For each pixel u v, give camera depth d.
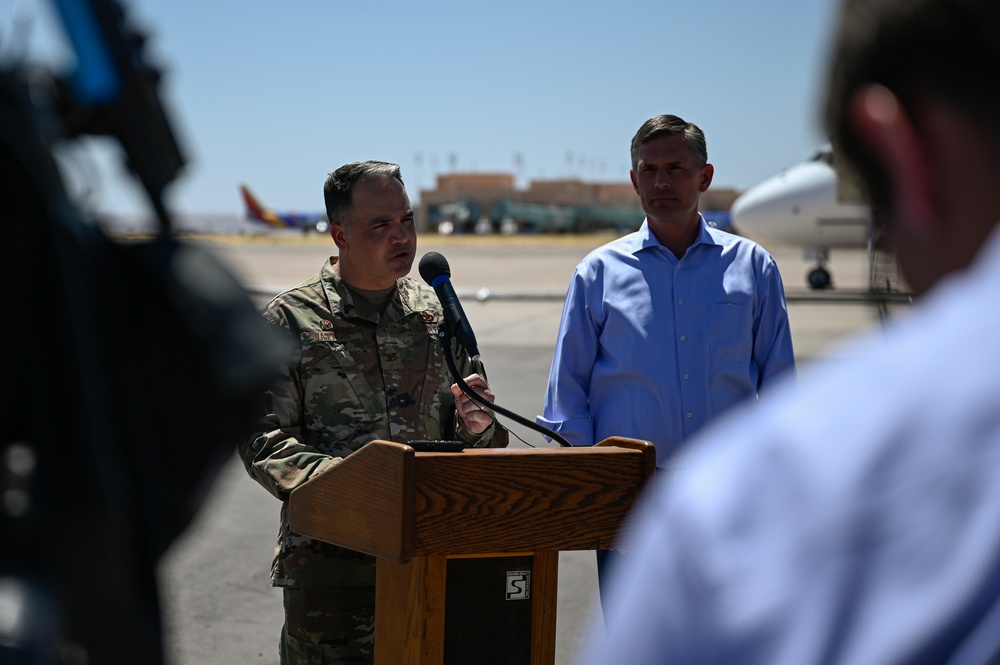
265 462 2.41
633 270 3.12
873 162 0.63
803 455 0.56
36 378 0.70
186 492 0.82
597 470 2.15
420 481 2.02
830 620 0.53
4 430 0.72
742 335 3.08
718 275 3.10
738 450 0.59
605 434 3.11
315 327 2.60
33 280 0.70
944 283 0.61
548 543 2.13
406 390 2.65
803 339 12.84
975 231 0.59
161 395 0.80
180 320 0.80
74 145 0.75
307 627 2.53
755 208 20.36
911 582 0.52
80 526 0.71
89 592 0.72
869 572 0.53
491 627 2.19
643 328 3.07
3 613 0.67
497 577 2.18
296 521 2.27
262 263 33.84
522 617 2.21
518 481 2.09
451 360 2.47
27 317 0.70
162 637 0.78
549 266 34.88
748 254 3.13
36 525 0.70
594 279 3.15
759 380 3.15
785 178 20.53
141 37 0.76
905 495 0.53
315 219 85.94
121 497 0.72
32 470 0.71
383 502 2.04
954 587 0.51
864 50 0.60
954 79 0.57
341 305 2.63
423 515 2.03
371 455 2.06
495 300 20.08
